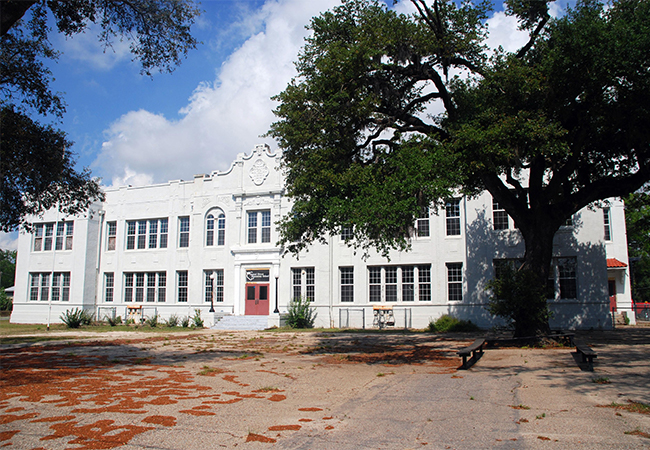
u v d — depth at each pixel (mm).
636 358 12141
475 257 26734
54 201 16625
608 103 14398
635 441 5363
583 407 6969
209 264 32656
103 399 7559
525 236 17188
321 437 5699
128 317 34656
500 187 17219
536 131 13820
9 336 23203
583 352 10562
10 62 13938
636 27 13305
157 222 35219
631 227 39281
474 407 7176
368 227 12617
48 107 14977
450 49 15523
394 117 16250
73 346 17781
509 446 5309
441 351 15383
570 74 14086
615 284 29859
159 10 13523
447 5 15914
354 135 15352
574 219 25484
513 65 14805
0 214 15281
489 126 14578
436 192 12133
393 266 28484
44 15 13891
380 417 6648
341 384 9336
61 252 36625
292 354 15008
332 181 13680
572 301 24969
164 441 5445
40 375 10117
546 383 8945
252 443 5438
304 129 14445
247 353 15250
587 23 13617
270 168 31938
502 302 16828
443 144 14430
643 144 15734
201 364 12352
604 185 16844
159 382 9273
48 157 15148
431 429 6027
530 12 15773
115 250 35969
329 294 29250
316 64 14484
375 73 15289
